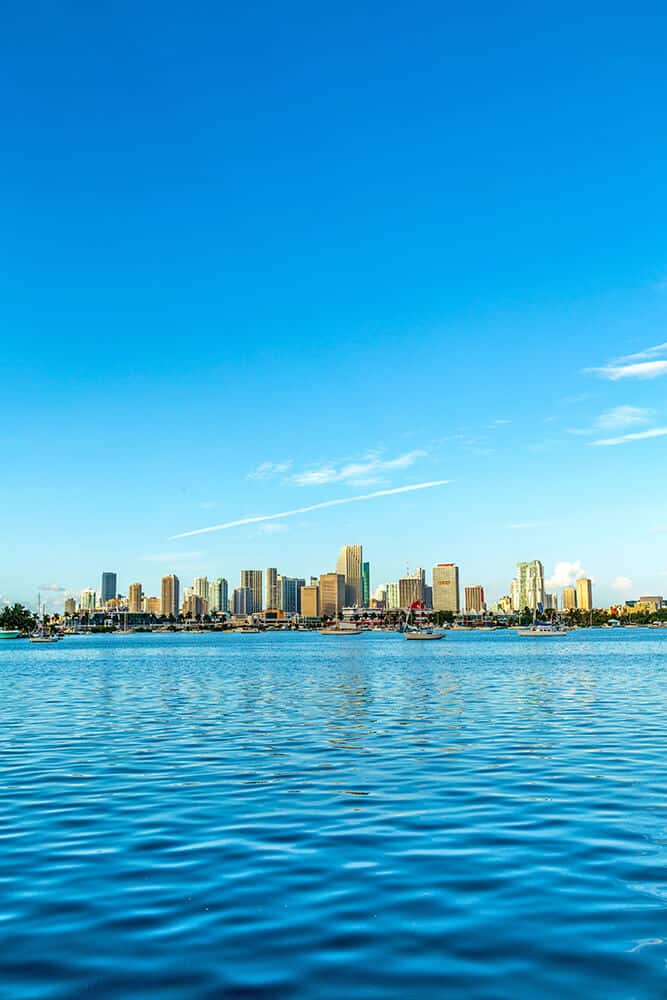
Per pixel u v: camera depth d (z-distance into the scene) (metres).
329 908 15.36
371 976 12.48
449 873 17.41
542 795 25.31
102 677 98.50
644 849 19.12
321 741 38.09
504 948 13.47
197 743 38.03
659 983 12.17
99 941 13.91
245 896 16.09
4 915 15.19
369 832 20.97
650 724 43.75
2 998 11.86
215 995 11.91
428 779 28.20
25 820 22.78
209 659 158.25
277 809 23.80
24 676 102.62
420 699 60.53
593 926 14.37
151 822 22.41
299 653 191.12
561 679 84.00
